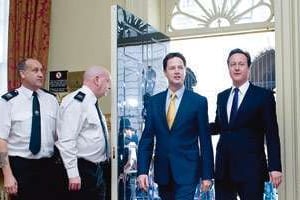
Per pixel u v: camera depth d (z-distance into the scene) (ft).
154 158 9.96
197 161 9.64
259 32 13.42
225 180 9.52
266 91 9.39
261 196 9.28
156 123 9.87
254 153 9.27
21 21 14.20
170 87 9.89
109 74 11.16
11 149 10.14
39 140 10.27
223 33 13.70
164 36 13.87
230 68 9.52
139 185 9.95
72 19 14.11
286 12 12.01
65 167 9.99
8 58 14.28
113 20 11.07
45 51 14.03
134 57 11.96
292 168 11.60
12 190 9.78
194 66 14.05
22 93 10.43
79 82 13.85
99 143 10.28
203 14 14.02
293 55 11.89
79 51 13.97
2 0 15.23
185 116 9.62
